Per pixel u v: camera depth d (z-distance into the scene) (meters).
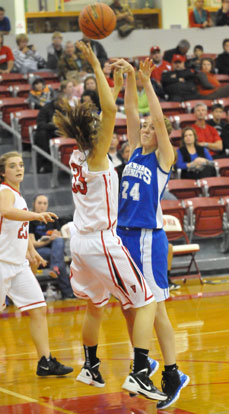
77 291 6.25
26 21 28.95
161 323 6.12
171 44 27.56
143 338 5.78
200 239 16.69
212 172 17.09
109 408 5.91
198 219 15.80
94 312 6.37
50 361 7.41
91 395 6.43
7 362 8.31
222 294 13.34
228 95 22.78
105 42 26.84
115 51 26.97
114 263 5.86
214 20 31.50
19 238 7.33
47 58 24.56
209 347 8.52
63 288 13.82
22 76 23.12
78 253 5.98
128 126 6.86
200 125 18.81
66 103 5.89
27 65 23.98
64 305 13.07
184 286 14.60
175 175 17.30
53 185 17.69
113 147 16.08
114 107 5.79
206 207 15.76
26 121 19.14
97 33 6.81
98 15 6.76
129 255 5.95
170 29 27.55
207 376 6.96
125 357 8.19
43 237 13.93
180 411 5.73
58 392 6.62
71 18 29.58
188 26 28.98
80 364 7.97
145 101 20.91
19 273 7.43
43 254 13.95
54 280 14.29
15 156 7.39
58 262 13.73
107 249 5.85
